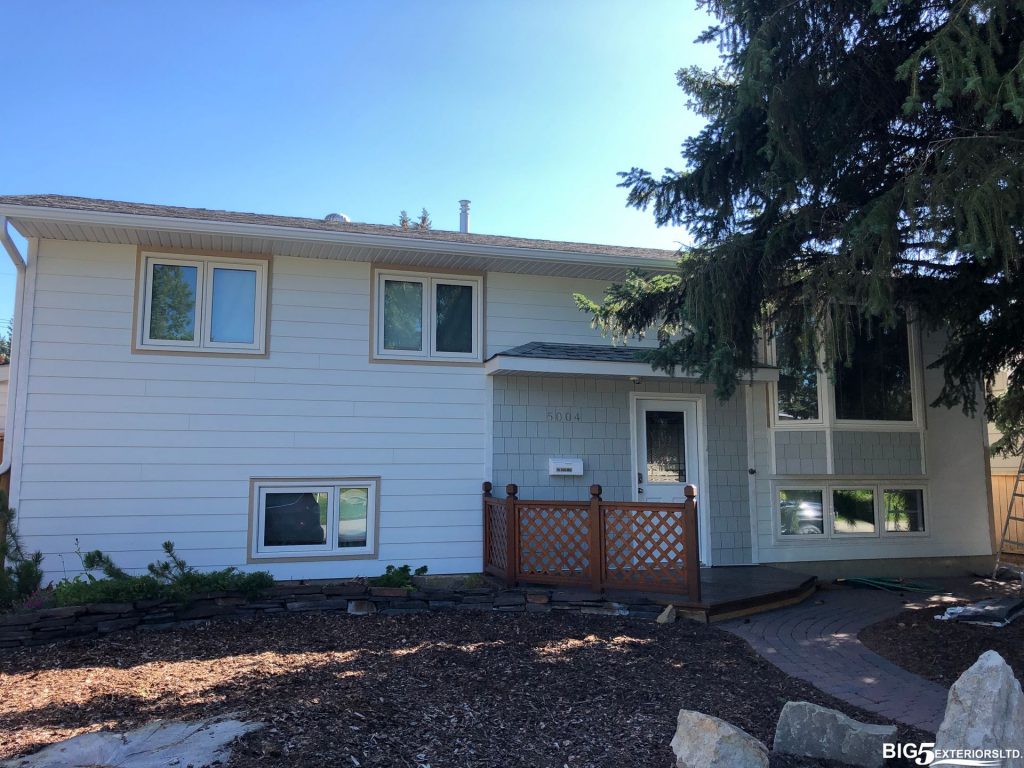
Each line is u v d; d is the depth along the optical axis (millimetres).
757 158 6227
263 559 8227
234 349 8336
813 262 6547
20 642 5836
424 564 8781
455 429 9039
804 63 5570
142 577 6609
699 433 9914
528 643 6117
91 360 7855
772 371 9453
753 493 10016
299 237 7988
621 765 3605
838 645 6551
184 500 8031
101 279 7973
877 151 6125
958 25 4402
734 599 7590
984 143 4578
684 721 3479
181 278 8289
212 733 3654
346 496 8648
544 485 9219
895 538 10586
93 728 3820
